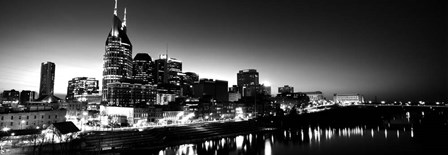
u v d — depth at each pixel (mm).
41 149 125688
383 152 181125
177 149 171625
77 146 139375
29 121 160500
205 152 168000
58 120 176500
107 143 154125
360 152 180500
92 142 149375
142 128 194125
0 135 136000
